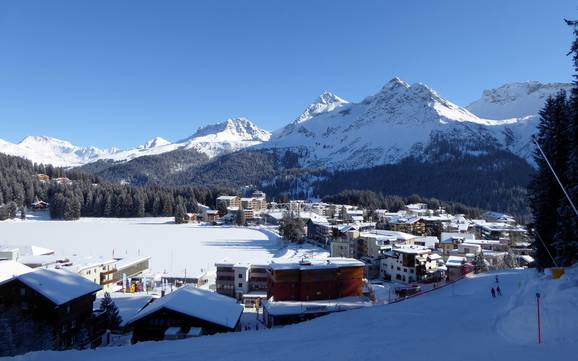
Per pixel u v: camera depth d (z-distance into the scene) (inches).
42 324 1856.5
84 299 2108.8
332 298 3125.0
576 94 1646.2
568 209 1736.0
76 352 1068.5
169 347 1094.4
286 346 1028.5
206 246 6505.9
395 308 1689.2
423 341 971.9
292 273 3102.9
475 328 1105.4
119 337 2262.6
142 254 5679.1
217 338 1219.9
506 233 6235.2
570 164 1673.2
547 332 828.6
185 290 2066.9
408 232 7121.1
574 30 1366.9
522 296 1240.2
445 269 4128.9
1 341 1594.5
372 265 4643.2
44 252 4621.1
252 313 2832.2
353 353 888.9
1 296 1913.1
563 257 1747.0
